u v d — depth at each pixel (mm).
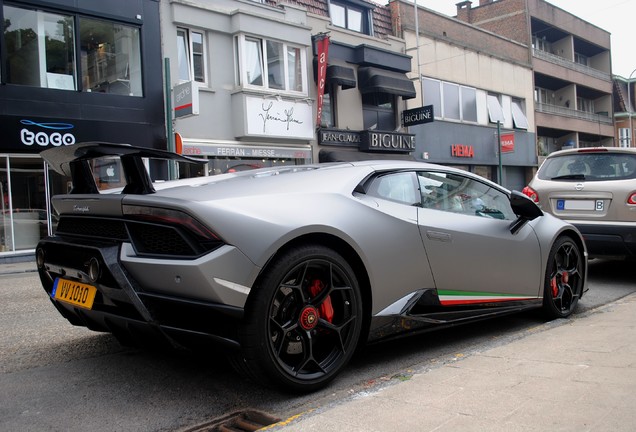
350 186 3340
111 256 2797
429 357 3666
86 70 12758
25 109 11742
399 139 19328
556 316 4605
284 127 16031
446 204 3869
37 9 12031
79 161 3283
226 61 15156
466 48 23672
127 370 3512
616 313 4594
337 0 19375
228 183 3193
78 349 4023
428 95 21766
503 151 24734
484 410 2422
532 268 4309
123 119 13211
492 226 4062
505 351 3438
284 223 2812
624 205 6102
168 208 2699
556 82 31797
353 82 17672
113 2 13117
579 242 4926
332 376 2994
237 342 2637
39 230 12266
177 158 3158
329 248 3021
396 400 2625
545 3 30281
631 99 39812
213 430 2621
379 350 3852
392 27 21031
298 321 2863
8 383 3326
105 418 2787
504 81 26000
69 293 3236
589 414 2311
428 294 3529
